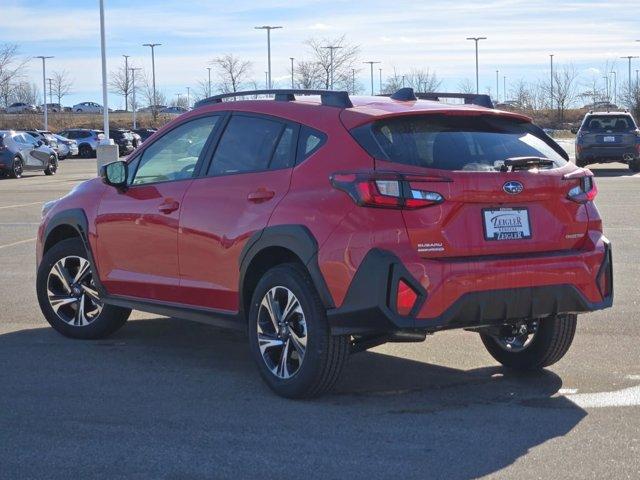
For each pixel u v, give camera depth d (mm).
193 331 8148
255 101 6648
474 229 5633
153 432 5387
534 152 6082
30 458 4969
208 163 6758
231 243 6328
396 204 5504
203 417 5668
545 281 5754
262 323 6156
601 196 20125
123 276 7262
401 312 5477
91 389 6293
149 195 7055
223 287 6453
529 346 6617
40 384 6414
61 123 89500
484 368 6852
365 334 5734
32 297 9625
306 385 5863
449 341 7727
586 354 7188
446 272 5500
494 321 5742
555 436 5285
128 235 7172
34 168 33125
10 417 5672
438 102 6395
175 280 6840
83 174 34688
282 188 6086
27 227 15859
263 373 6164
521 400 6016
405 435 5324
